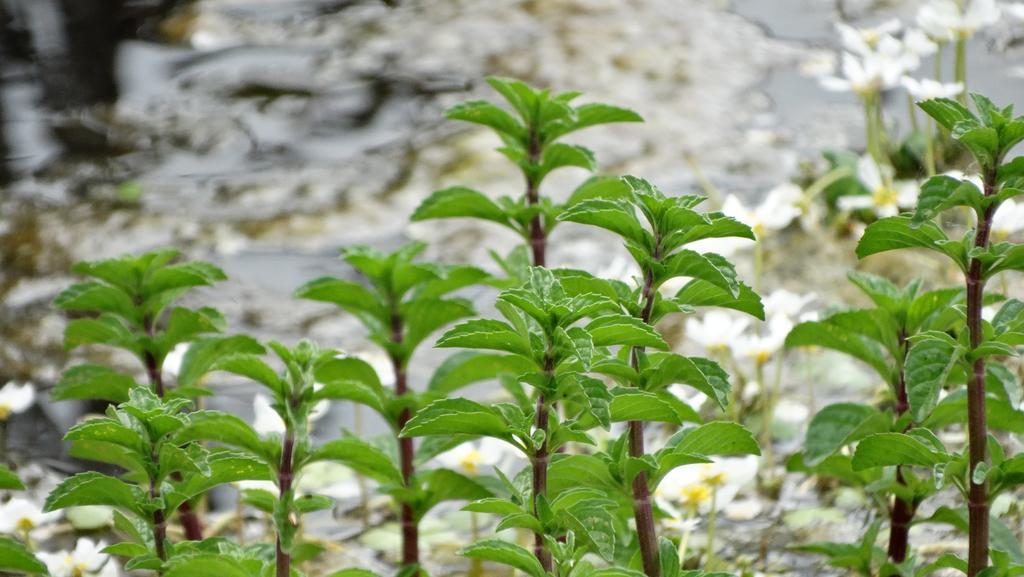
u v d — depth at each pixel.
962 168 6.99
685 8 10.10
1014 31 8.82
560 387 3.08
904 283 6.41
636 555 3.57
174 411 3.39
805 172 7.63
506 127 4.52
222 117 8.88
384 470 3.64
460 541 5.06
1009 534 3.96
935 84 5.52
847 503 5.08
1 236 7.60
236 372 3.42
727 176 7.67
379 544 5.05
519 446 3.18
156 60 9.80
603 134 8.30
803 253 6.79
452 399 3.17
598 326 3.06
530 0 10.38
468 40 9.76
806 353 6.00
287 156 8.35
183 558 3.20
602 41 9.55
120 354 6.48
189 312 4.28
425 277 4.48
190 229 7.54
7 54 9.98
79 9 10.70
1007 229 5.08
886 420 3.99
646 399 3.13
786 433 5.57
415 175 7.98
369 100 8.98
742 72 8.98
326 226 7.47
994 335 3.31
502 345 3.11
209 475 3.25
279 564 3.33
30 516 4.58
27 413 6.07
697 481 4.32
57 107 9.18
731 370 5.94
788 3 10.10
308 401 3.35
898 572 3.94
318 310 6.71
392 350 4.55
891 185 6.76
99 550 4.16
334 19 10.35
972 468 3.35
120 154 8.52
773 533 4.93
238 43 10.00
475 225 7.40
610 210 3.19
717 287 3.37
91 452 4.14
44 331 6.68
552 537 3.12
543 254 4.60
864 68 6.27
